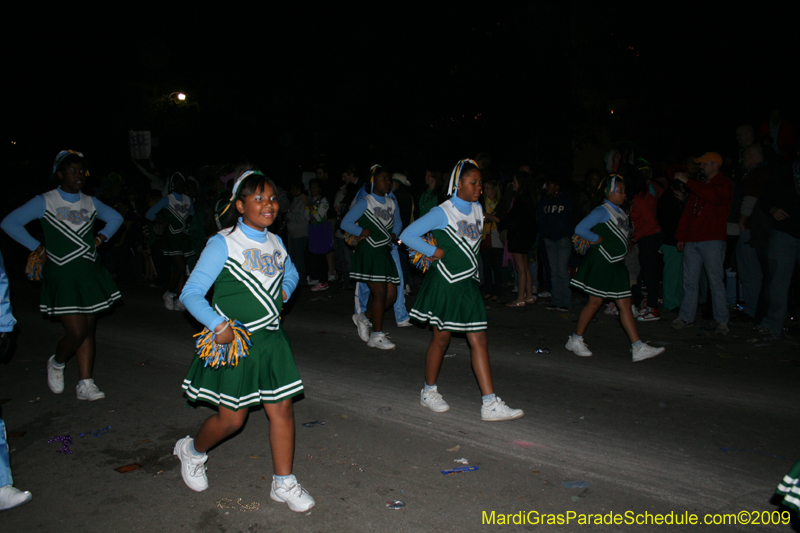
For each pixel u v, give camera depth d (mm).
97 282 5023
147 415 4879
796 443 4195
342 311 8727
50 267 4871
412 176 14375
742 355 6172
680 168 9008
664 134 16672
